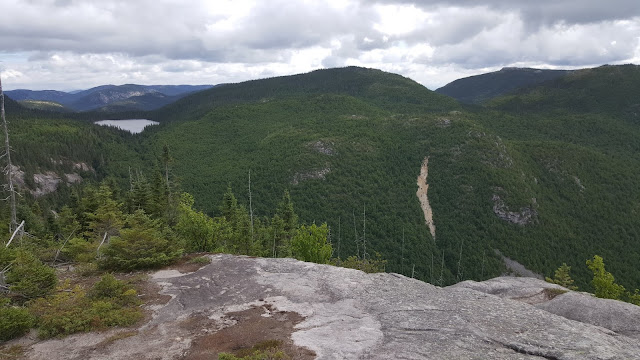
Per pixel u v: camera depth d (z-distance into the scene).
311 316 13.14
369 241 95.56
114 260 19.14
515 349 10.92
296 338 11.38
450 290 16.33
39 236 36.44
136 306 14.24
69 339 11.81
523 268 97.50
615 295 31.27
